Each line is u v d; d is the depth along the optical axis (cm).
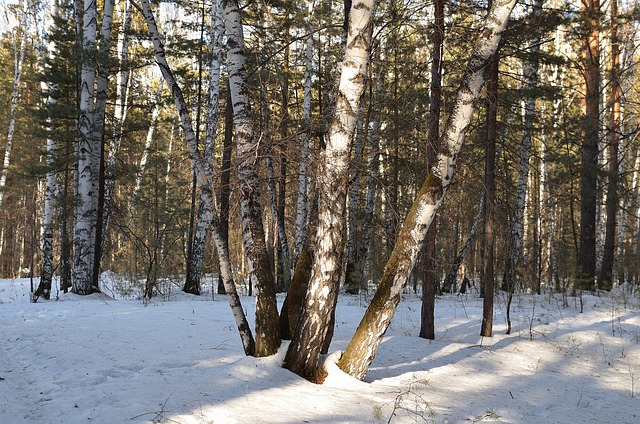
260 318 674
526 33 1089
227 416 487
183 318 1119
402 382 691
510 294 1107
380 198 1903
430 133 980
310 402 546
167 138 3212
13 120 2791
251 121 682
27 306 1376
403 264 647
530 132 1627
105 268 2886
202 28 2106
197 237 1917
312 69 2016
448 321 1231
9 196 3272
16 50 2983
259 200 695
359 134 1520
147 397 535
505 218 1299
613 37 1847
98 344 815
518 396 693
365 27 626
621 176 1759
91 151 1677
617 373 854
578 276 1661
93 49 1598
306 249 757
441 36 994
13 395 584
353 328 1055
